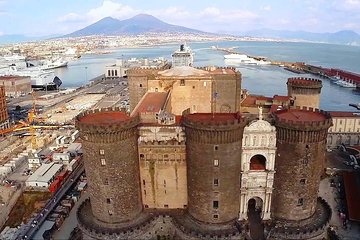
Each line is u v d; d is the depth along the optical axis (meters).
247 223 78.44
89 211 86.38
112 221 78.69
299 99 112.69
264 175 78.88
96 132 72.00
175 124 82.44
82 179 124.81
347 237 86.06
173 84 108.31
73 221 98.31
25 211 107.88
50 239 88.88
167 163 81.00
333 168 124.88
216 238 74.00
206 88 108.38
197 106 110.25
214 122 69.94
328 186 113.12
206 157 72.94
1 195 116.25
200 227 77.56
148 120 85.38
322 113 82.88
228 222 77.62
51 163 133.00
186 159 79.50
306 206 79.31
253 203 88.12
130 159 77.25
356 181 108.12
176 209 84.62
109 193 76.75
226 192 75.44
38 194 115.88
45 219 97.12
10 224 101.44
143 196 84.81
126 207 78.75
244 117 76.81
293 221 79.56
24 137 181.75
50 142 170.00
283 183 78.69
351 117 149.75
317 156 76.19
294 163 76.31
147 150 80.56
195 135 72.44
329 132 151.00
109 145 73.44
